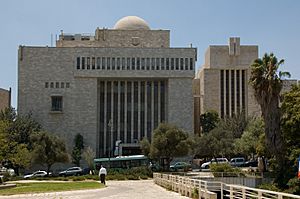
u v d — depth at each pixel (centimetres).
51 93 11175
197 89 15738
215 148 10375
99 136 11269
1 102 12925
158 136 8362
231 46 14825
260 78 5609
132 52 11225
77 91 11175
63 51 11262
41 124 11062
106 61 11206
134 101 11369
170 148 8306
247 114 13600
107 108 11388
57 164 10231
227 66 14800
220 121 12419
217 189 3434
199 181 3183
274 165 5459
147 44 12100
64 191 4019
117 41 12131
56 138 8406
